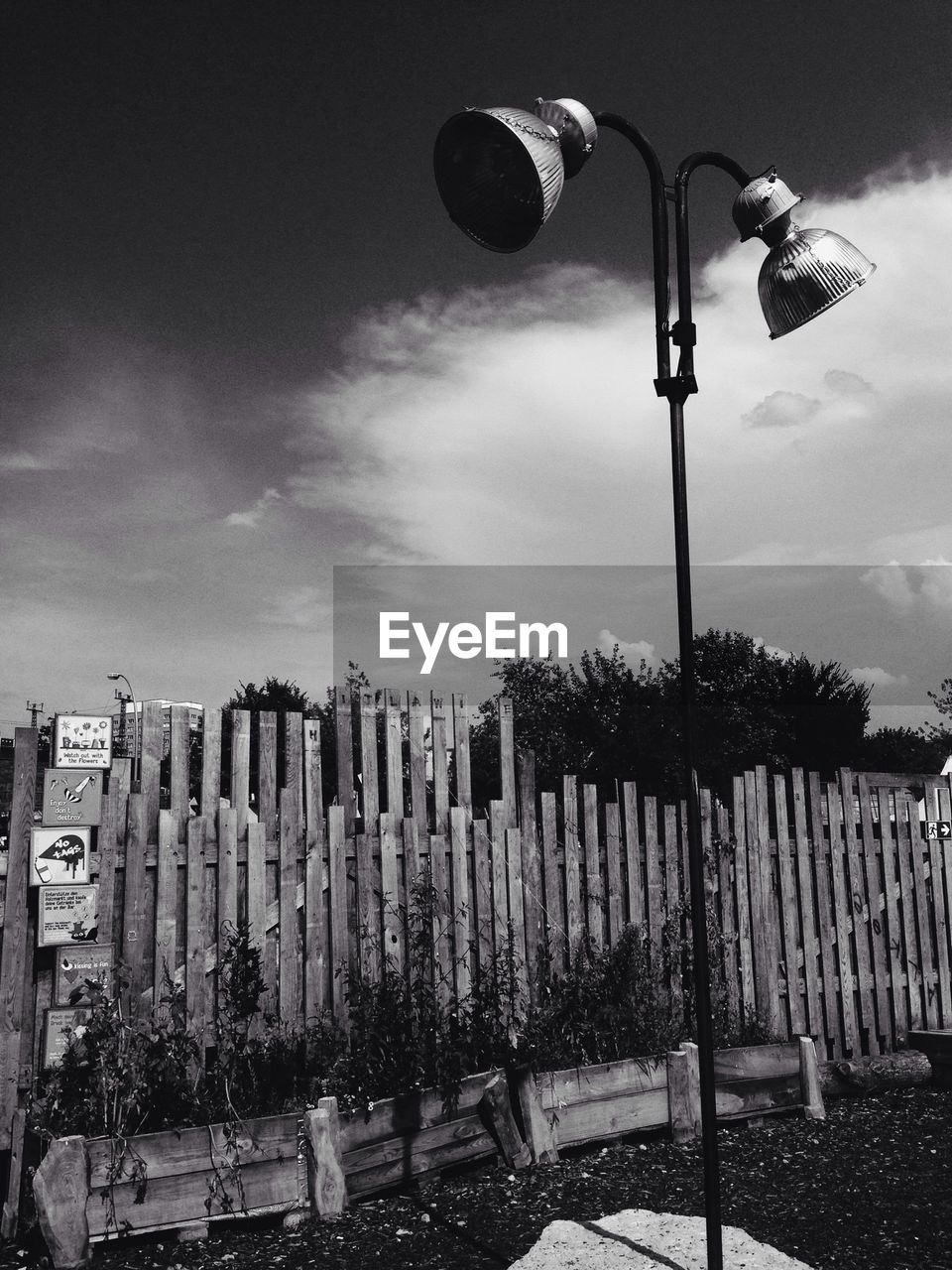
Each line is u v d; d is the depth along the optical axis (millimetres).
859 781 9047
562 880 7398
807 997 8320
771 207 4258
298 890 6199
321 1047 5828
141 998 5543
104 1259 4461
